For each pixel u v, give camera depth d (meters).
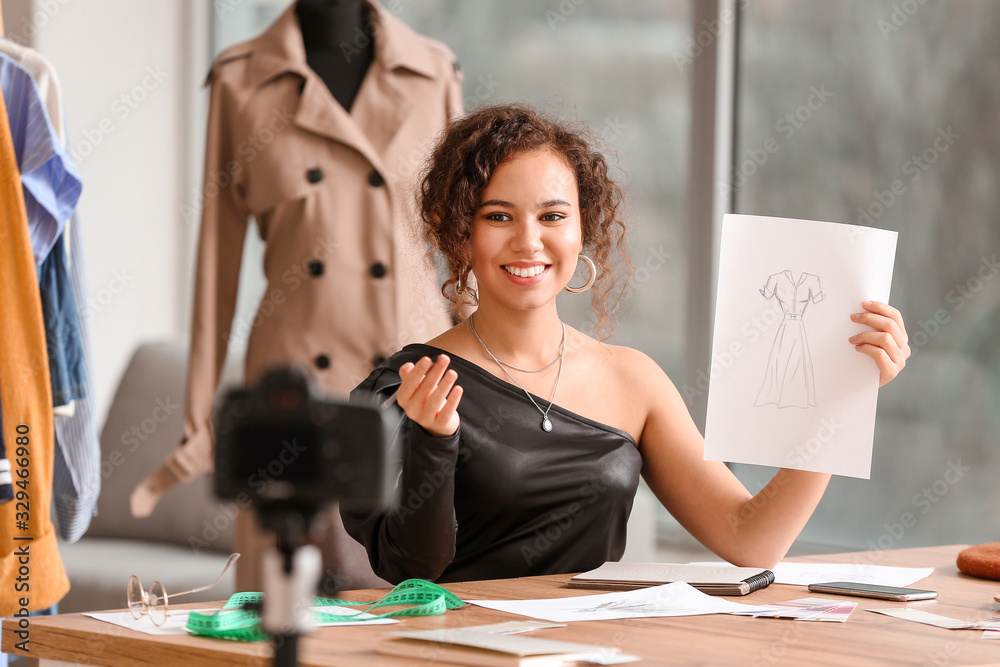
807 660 0.82
